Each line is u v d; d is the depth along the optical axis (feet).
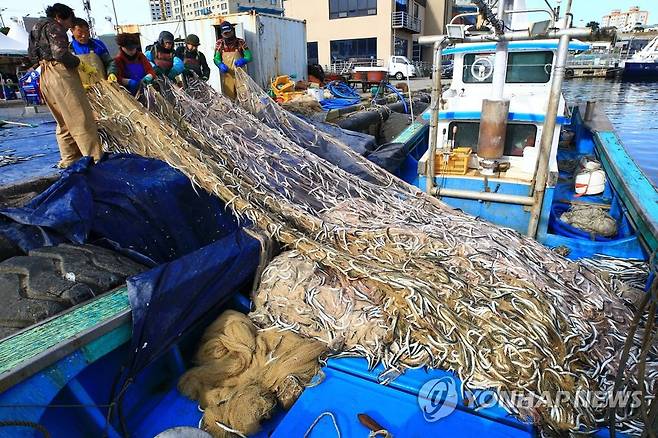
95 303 7.59
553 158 16.60
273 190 12.94
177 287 8.05
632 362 8.52
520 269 9.91
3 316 7.11
